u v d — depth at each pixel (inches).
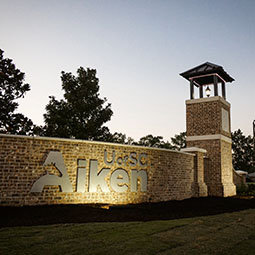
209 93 919.0
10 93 1093.8
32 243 232.1
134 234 272.1
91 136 1167.6
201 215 424.8
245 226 332.2
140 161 597.9
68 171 497.7
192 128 904.3
